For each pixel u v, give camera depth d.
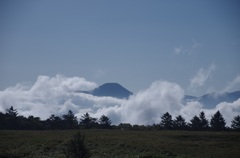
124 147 49.66
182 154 45.53
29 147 47.97
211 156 43.84
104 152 46.41
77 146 28.84
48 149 47.03
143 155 43.69
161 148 49.78
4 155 41.44
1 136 58.66
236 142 59.00
